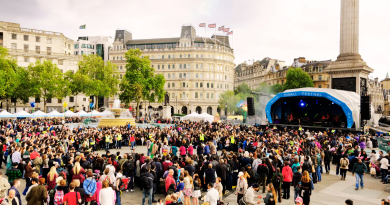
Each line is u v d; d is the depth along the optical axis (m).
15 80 55.41
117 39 110.94
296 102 46.12
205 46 103.81
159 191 13.64
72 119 58.38
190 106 102.19
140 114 98.62
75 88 67.00
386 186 15.55
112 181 11.16
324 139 25.09
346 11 47.94
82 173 11.32
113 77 71.62
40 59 85.94
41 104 85.56
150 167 12.47
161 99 72.62
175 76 103.50
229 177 14.35
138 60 67.25
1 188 9.77
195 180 12.73
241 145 25.31
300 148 18.39
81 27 104.56
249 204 10.07
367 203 12.63
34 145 16.22
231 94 87.81
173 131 32.72
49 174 11.17
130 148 28.34
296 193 12.49
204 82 102.75
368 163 19.02
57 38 91.69
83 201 9.58
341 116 41.53
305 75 83.31
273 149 17.38
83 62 69.75
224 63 106.56
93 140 24.31
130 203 12.13
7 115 43.06
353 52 47.34
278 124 42.81
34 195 8.93
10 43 82.88
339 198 13.34
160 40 109.62
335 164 22.33
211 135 28.52
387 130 41.44
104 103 112.62
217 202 9.87
